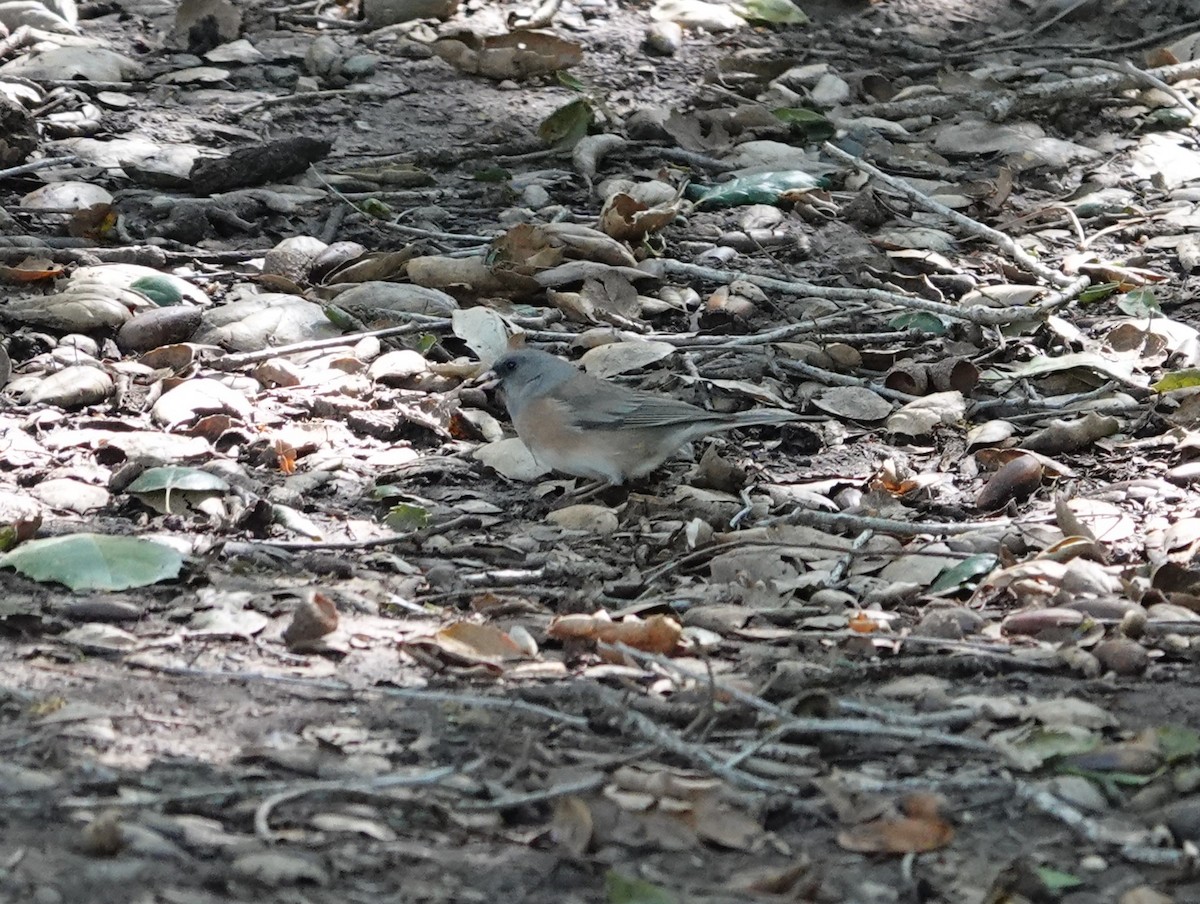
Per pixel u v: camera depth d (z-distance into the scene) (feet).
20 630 26.03
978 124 56.75
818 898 19.07
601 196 50.44
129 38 59.06
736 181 51.19
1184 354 41.01
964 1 67.92
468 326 40.24
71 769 21.29
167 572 28.32
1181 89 59.98
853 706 23.89
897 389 39.83
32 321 39.78
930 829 20.43
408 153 52.54
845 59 62.54
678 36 61.57
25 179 48.08
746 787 21.71
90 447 34.60
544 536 32.32
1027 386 39.99
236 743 22.52
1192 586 28.96
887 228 49.57
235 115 53.93
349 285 43.34
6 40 56.54
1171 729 23.21
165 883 18.48
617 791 21.36
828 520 32.07
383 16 61.67
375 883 19.04
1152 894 19.03
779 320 43.52
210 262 44.78
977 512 33.88
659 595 29.43
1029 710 23.84
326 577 29.55
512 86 58.18
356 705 24.04
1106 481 35.19
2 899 17.72
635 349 39.34
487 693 24.73
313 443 35.55
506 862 19.75
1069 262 46.98
